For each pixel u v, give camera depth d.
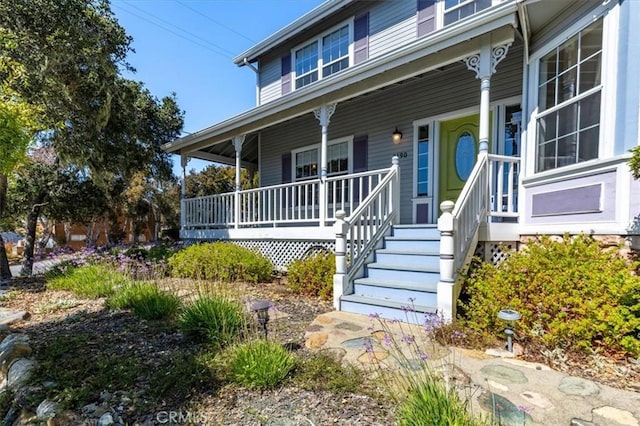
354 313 4.14
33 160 9.94
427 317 3.20
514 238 4.57
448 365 2.55
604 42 3.50
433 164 6.66
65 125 8.04
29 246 9.98
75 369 2.76
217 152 10.95
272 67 10.55
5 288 6.61
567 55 3.98
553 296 2.99
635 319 2.66
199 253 6.45
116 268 6.38
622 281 2.88
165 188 19.69
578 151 3.83
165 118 13.39
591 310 2.77
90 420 2.11
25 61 6.88
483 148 4.45
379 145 7.59
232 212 8.35
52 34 7.23
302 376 2.52
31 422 2.22
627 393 2.22
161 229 20.06
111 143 9.48
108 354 3.06
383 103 7.52
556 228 4.08
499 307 3.09
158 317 4.10
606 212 3.50
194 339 3.36
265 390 2.39
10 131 5.14
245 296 4.54
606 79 3.48
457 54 4.72
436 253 4.36
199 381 2.48
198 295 3.88
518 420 1.94
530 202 4.50
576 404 2.09
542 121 4.36
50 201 10.28
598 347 2.74
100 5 8.62
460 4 6.50
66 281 6.33
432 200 6.66
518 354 2.80
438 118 6.61
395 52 5.14
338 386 2.36
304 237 6.63
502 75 5.80
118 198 12.52
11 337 3.61
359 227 4.70
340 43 8.69
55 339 3.49
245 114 7.72
